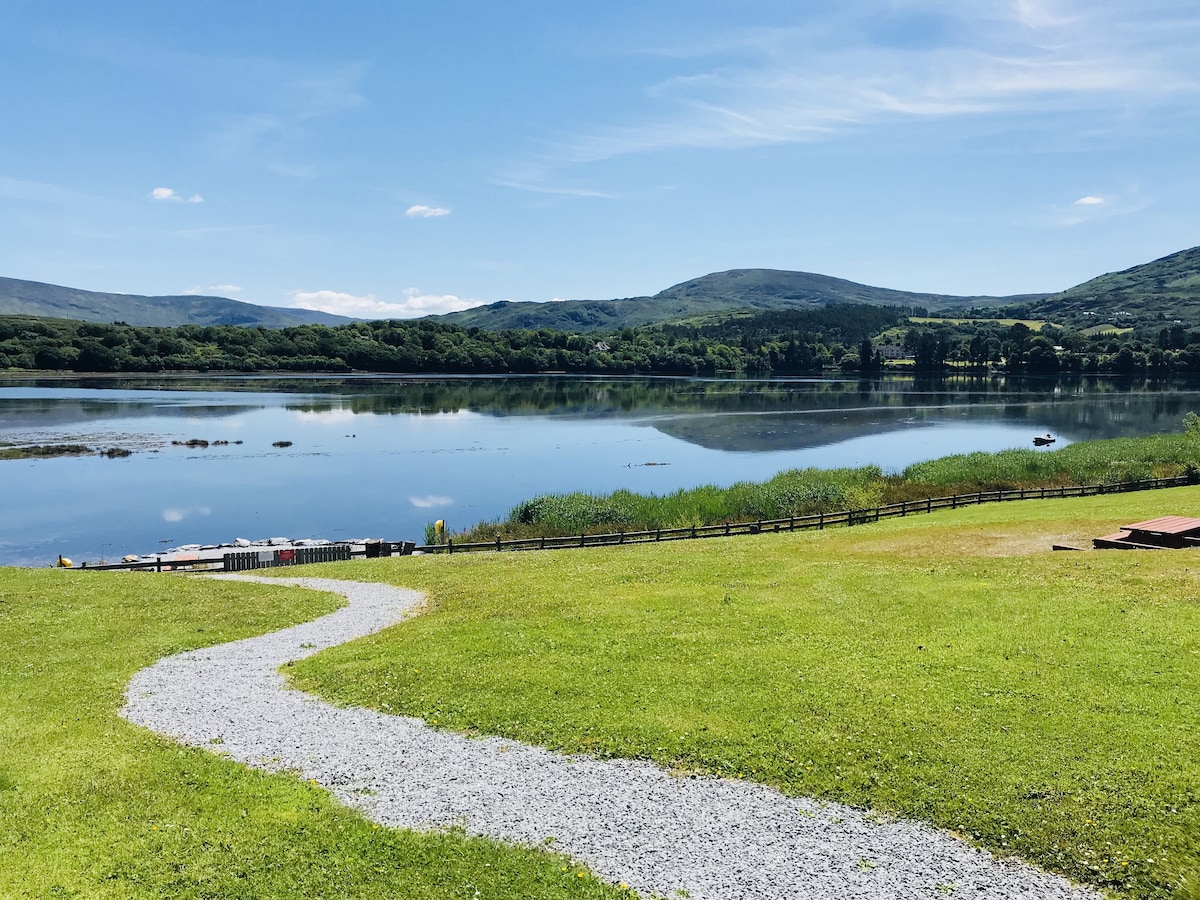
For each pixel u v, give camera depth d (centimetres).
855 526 4369
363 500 6556
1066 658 1920
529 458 8688
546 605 2631
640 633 2284
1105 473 5447
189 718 1841
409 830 1386
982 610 2341
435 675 2039
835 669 1948
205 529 5581
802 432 10956
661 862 1284
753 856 1291
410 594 3061
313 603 2934
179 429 10506
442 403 14688
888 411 13675
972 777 1455
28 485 6944
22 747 1677
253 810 1441
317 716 1847
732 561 3294
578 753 1631
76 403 13125
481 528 4716
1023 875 1226
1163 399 15825
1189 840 1263
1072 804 1364
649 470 7988
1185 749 1488
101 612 2720
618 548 3988
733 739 1644
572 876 1252
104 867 1277
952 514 4544
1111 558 2877
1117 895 1174
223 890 1230
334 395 15712
